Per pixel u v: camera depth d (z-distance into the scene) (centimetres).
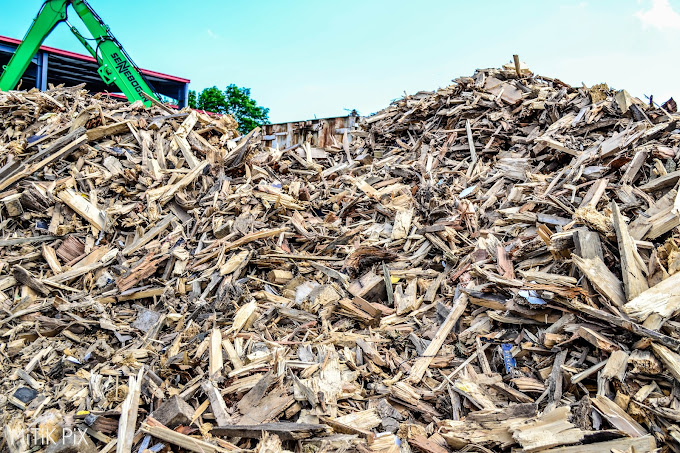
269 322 462
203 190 678
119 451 290
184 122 802
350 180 826
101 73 1116
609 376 298
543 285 372
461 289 447
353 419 321
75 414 332
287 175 859
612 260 368
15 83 1114
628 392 287
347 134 1271
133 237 586
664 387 286
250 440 306
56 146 678
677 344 288
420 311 475
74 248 556
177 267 530
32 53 1093
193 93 3912
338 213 717
